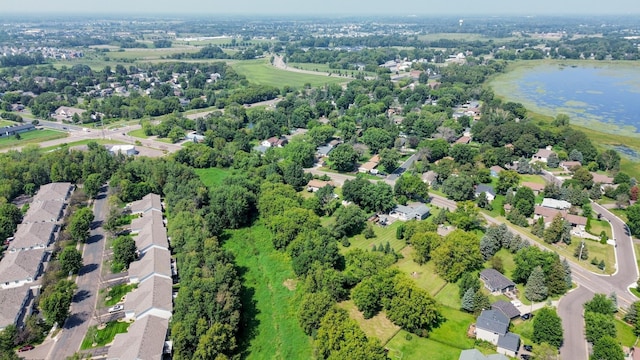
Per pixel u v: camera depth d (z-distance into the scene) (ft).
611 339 343.05
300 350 370.53
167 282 430.20
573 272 476.95
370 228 550.77
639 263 495.41
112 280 455.22
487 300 405.80
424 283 456.04
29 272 454.81
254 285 462.60
